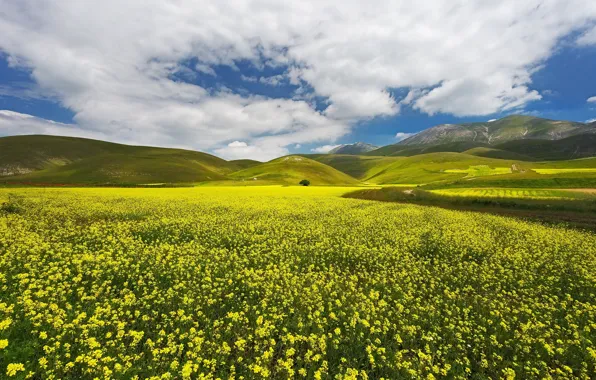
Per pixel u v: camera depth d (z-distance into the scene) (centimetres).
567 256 1795
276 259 1577
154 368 675
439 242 2019
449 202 4678
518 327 990
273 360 782
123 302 927
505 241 2136
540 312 1088
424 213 3372
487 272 1471
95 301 976
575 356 841
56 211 2594
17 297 888
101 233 1873
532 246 1962
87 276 1184
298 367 742
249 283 1144
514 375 716
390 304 1124
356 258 1662
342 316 966
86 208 2850
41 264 1199
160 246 1622
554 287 1310
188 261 1368
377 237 2100
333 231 2250
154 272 1259
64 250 1441
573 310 1102
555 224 2925
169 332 855
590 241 2153
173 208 3153
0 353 650
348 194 5812
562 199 4238
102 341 770
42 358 625
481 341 890
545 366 773
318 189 7344
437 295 1156
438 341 898
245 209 3291
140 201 3638
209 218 2592
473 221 2888
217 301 1059
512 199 4450
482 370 783
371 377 732
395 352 813
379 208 3756
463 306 1115
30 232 1739
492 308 1098
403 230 2372
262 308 974
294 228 2311
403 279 1341
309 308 974
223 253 1574
